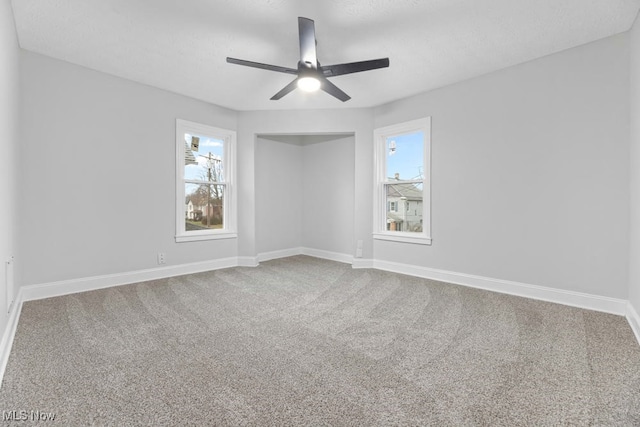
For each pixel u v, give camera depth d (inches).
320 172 218.7
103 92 131.3
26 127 112.0
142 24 97.5
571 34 102.7
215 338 84.7
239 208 183.2
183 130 158.7
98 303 112.5
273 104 172.4
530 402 57.3
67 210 122.3
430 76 136.0
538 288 119.6
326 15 92.8
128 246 139.7
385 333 88.5
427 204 154.0
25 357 72.9
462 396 59.2
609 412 54.5
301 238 231.0
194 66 126.3
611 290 104.0
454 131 143.4
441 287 137.4
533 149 120.1
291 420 52.5
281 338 85.0
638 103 91.5
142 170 143.5
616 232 102.7
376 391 60.8
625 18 93.7
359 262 179.8
